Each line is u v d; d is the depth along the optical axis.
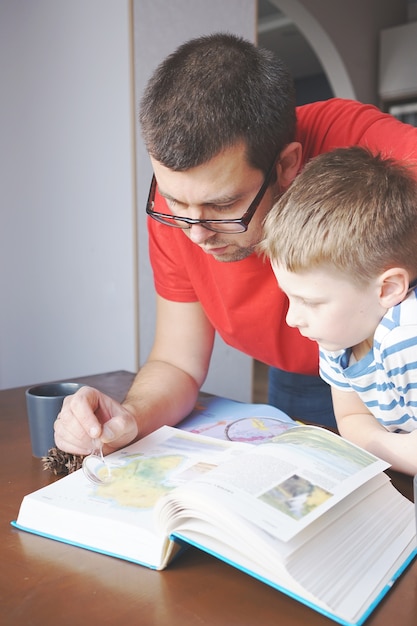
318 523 0.64
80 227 2.69
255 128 0.85
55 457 0.91
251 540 0.59
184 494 0.64
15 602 0.61
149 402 1.06
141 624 0.57
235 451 0.88
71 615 0.59
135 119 2.39
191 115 0.82
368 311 0.85
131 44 2.35
